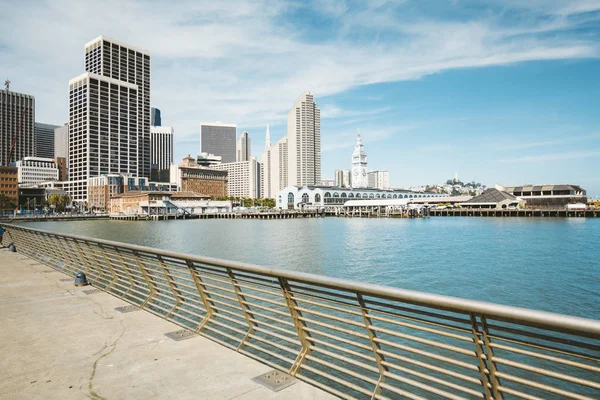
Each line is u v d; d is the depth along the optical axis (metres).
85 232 90.31
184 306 17.48
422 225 104.75
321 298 4.79
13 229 22.33
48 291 10.52
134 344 6.37
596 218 128.62
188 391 4.74
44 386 4.96
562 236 66.50
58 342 6.52
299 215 171.88
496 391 3.48
